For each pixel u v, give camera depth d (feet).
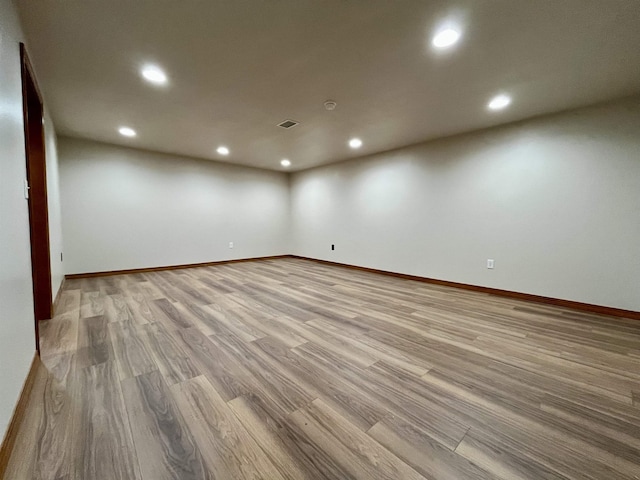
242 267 18.61
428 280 14.20
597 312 9.52
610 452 3.79
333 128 11.99
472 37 6.06
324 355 6.47
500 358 6.38
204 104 9.52
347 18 5.51
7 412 3.65
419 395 5.00
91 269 14.64
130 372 5.66
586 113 9.55
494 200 11.78
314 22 5.62
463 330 7.98
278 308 9.88
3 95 4.21
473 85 8.20
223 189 19.52
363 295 11.69
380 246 16.53
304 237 22.31
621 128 8.96
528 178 10.86
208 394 4.97
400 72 7.45
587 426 4.29
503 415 4.51
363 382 5.39
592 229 9.58
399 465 3.55
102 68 7.26
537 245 10.74
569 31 5.82
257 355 6.44
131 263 15.84
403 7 5.20
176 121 11.21
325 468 3.49
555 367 6.00
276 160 18.76
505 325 8.36
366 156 17.12
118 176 15.20
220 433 4.05
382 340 7.29
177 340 7.19
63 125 11.70
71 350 6.57
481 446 3.87
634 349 6.83
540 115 10.43
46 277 8.48
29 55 6.39
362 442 3.91
